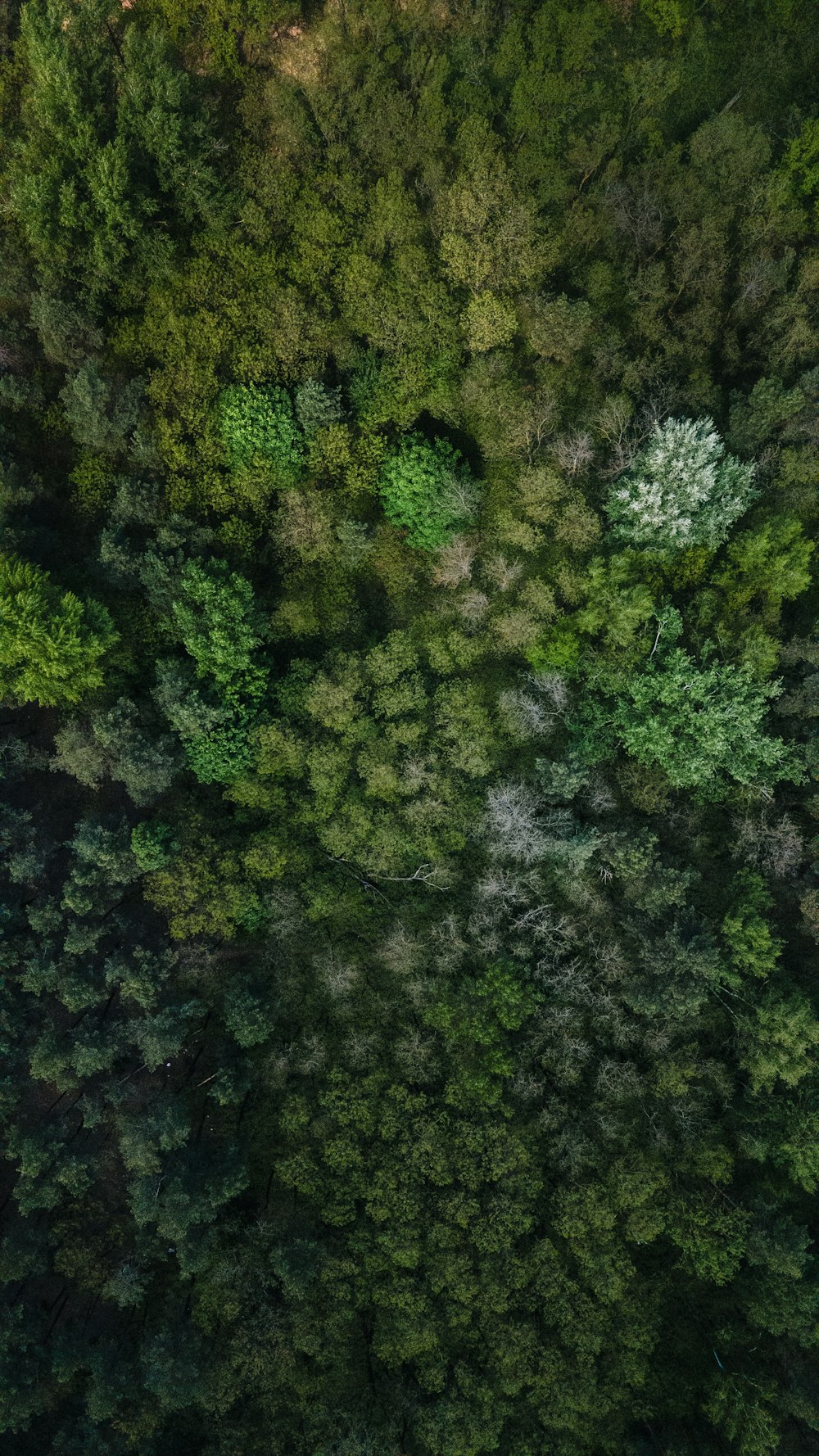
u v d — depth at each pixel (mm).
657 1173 35094
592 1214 34750
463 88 36531
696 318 36781
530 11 36719
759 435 36156
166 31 36094
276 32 36688
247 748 36500
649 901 35094
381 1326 34688
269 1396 34312
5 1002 36094
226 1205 36219
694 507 35062
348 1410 34500
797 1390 32906
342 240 36844
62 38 32750
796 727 36031
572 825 36438
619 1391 34594
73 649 32531
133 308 36375
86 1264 35938
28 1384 33688
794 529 34594
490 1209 35188
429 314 36750
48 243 33438
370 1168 36000
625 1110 36062
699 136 35906
